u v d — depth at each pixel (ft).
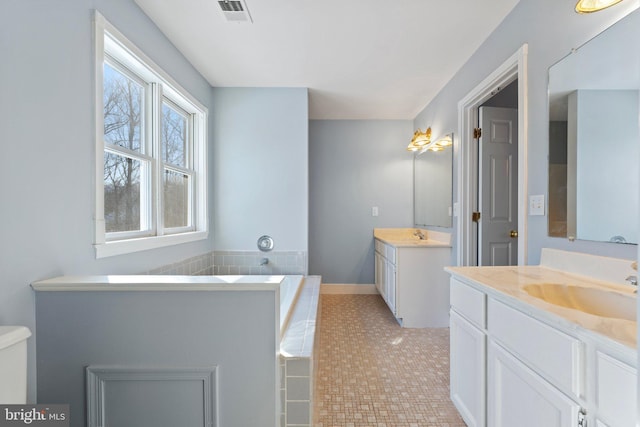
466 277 4.77
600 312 3.83
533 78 5.66
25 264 3.82
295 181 10.16
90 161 4.79
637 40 3.84
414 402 6.01
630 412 2.29
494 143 8.87
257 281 4.13
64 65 4.31
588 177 4.49
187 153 9.15
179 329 4.06
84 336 4.04
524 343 3.51
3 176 3.55
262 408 4.08
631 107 3.87
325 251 13.75
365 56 8.14
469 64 8.27
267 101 10.14
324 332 9.57
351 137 13.64
